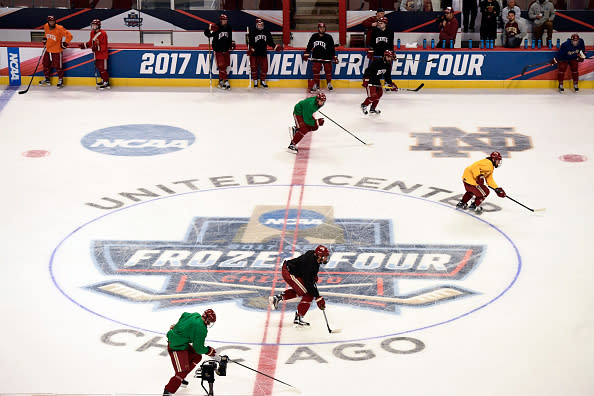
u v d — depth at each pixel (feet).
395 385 31.07
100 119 66.08
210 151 58.59
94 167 55.31
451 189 51.49
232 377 31.71
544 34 81.00
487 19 76.69
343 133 62.95
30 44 76.33
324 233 45.09
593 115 67.46
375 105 67.21
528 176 53.67
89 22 84.23
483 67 76.02
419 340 34.30
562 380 31.22
